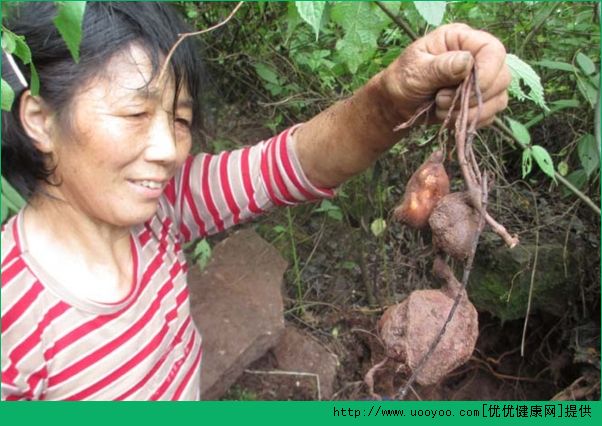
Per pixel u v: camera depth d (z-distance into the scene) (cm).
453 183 172
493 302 187
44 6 83
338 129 105
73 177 89
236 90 194
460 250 84
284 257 205
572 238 180
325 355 188
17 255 89
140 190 90
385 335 90
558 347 189
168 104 90
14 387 87
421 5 58
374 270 200
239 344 169
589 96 129
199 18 176
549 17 153
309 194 114
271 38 175
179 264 113
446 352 86
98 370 93
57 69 83
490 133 168
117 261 98
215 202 115
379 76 94
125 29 84
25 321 87
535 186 191
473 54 83
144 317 100
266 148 115
